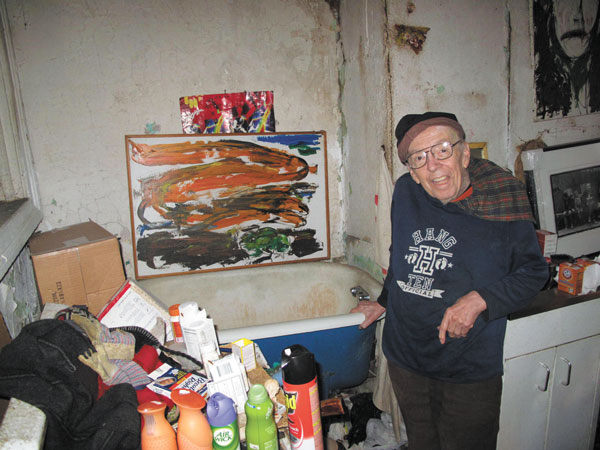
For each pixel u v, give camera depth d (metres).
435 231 1.20
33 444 0.64
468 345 1.18
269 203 2.47
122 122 2.22
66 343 0.92
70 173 2.19
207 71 2.29
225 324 2.39
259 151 2.42
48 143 2.13
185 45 2.24
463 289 1.16
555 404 1.50
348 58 2.32
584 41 2.05
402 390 1.35
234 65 2.32
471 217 1.15
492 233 1.13
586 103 2.12
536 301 1.39
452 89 1.88
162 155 2.28
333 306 2.43
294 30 2.38
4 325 1.20
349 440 1.81
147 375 1.04
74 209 2.22
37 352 0.84
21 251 1.63
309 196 2.53
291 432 0.83
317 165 2.52
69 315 1.06
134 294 1.39
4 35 1.90
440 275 1.19
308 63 2.44
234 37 2.30
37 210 2.01
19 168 1.92
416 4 1.79
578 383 1.52
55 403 0.77
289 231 2.53
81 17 2.08
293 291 2.45
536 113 2.02
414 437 1.36
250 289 2.41
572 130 2.11
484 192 1.14
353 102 2.30
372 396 1.99
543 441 1.52
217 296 2.37
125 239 2.31
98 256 1.62
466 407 1.22
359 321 1.76
